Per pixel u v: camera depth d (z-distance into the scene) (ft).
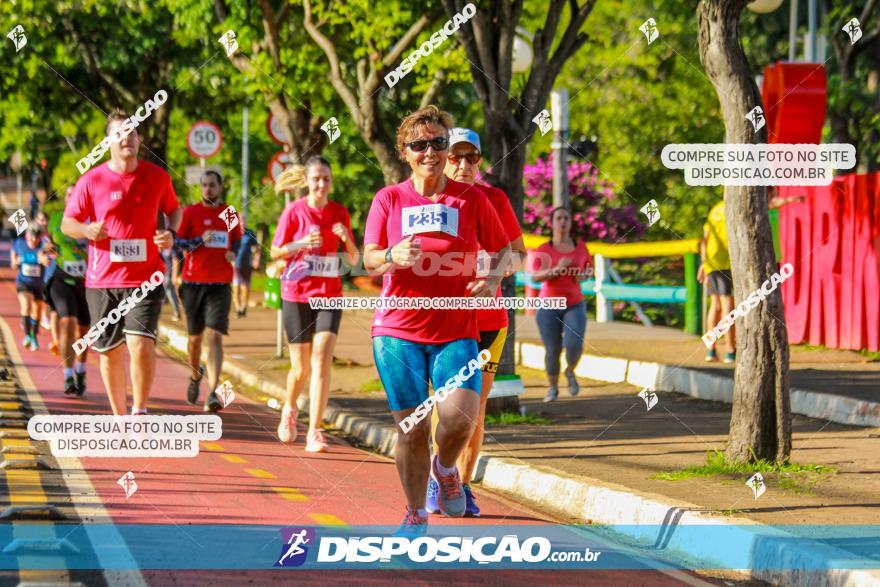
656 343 72.54
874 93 89.15
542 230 109.50
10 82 111.55
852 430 44.24
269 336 89.61
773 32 112.27
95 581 23.62
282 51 72.38
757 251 35.45
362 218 146.41
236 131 163.32
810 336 68.49
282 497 33.19
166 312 111.45
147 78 114.01
